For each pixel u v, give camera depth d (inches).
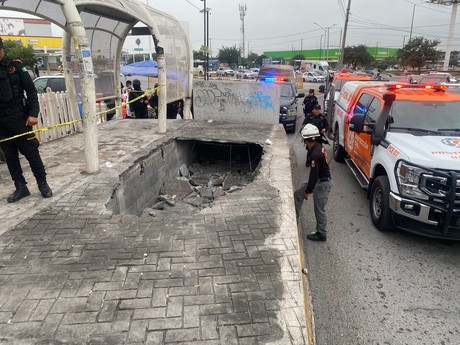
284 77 748.0
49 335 98.5
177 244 145.2
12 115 168.7
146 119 414.0
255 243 147.2
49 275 124.0
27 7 219.1
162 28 350.3
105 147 278.2
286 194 201.2
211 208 181.6
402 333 128.3
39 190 191.6
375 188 213.3
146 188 257.1
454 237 174.4
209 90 413.4
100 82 375.6
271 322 104.7
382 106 240.2
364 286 155.8
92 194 190.1
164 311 108.0
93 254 136.7
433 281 160.1
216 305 111.0
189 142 357.1
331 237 201.3
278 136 339.6
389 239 198.8
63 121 326.0
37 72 1318.9
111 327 101.6
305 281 146.0
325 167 189.0
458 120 222.5
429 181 172.9
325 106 583.5
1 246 141.3
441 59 2859.3
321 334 127.3
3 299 112.1
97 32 346.6
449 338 126.1
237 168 361.1
